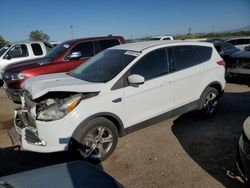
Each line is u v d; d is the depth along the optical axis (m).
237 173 3.57
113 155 4.34
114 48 5.25
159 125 5.55
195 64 5.33
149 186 3.49
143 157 4.24
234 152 4.27
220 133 5.04
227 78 9.78
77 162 2.63
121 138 4.96
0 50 11.38
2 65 10.39
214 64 5.64
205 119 5.80
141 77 4.16
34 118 3.77
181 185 3.47
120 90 4.17
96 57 5.24
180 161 4.07
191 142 4.71
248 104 6.87
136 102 4.37
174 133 5.11
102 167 4.00
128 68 4.33
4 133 5.43
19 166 4.09
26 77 6.96
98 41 8.32
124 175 3.77
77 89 3.86
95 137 4.02
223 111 6.34
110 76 4.25
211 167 3.87
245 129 3.28
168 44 4.99
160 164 4.01
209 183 3.49
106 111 4.01
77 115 3.75
